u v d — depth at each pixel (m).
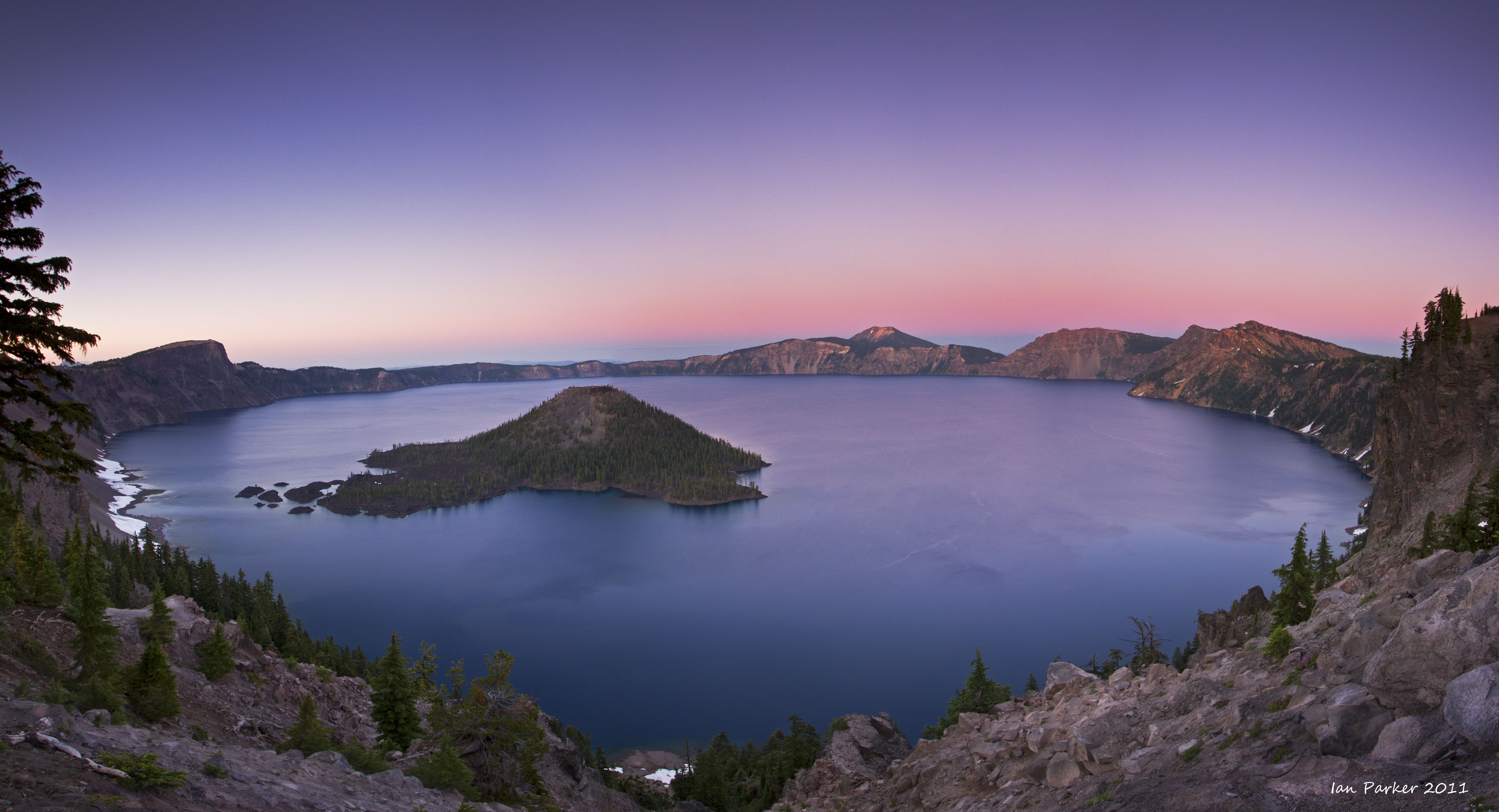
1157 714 27.48
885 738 68.62
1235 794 18.08
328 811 25.23
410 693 51.69
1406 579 27.62
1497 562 18.50
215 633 51.69
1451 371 109.19
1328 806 15.98
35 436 29.48
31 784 17.70
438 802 34.38
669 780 126.06
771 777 88.69
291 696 54.34
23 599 47.19
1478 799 13.45
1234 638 81.50
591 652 196.62
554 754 64.31
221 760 25.36
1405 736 16.50
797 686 176.50
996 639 198.38
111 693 34.31
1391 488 119.94
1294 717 20.53
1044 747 30.53
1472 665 16.70
